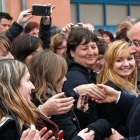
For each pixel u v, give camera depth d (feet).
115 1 26.89
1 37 8.10
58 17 21.36
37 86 6.78
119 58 8.19
